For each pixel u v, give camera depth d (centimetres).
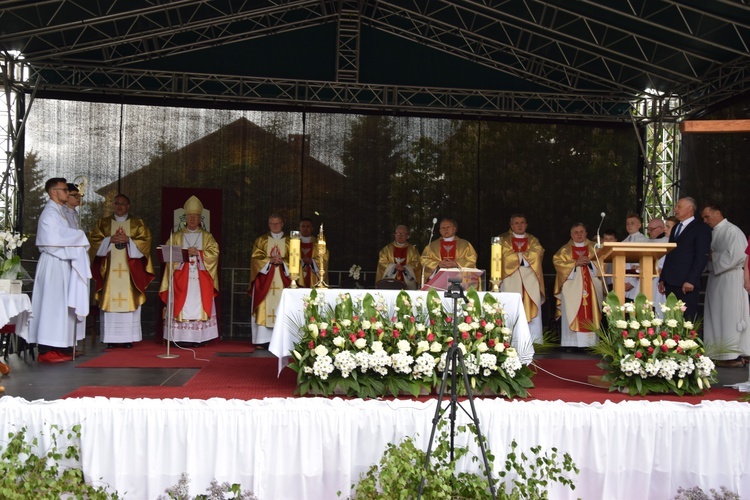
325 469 477
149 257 1026
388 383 570
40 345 805
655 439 493
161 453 468
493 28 1178
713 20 960
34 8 1002
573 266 1073
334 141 1315
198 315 1026
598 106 1306
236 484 451
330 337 577
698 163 1208
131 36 1127
